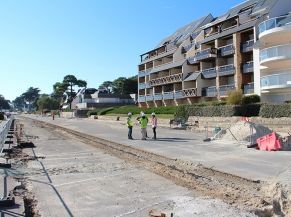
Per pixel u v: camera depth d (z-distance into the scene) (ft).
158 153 67.05
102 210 31.07
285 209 31.45
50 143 89.45
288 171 45.29
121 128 149.07
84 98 426.92
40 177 45.06
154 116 96.43
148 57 278.87
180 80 213.66
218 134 90.17
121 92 422.41
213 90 186.29
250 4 178.91
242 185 39.27
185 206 30.91
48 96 580.71
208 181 41.63
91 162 57.47
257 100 135.13
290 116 104.42
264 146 71.26
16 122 228.22
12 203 30.86
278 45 127.24
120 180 43.01
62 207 32.19
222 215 28.04
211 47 186.91
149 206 31.68
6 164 51.80
